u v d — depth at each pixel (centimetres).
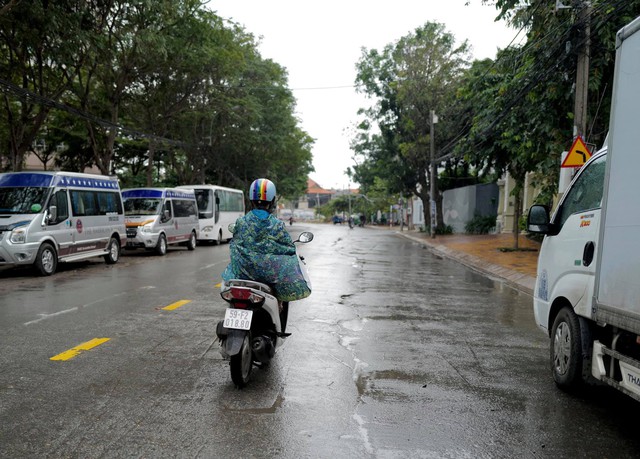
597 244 409
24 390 450
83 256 1390
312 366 538
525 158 1573
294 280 498
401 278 1306
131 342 612
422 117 3275
